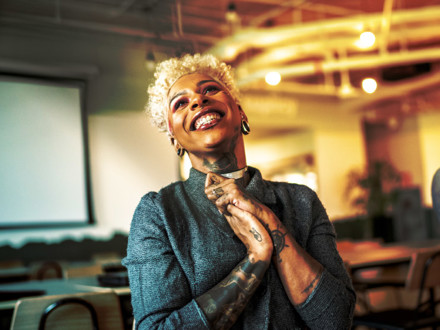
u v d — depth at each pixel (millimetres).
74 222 7191
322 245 853
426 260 2543
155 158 8031
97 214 7465
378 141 13227
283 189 885
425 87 10008
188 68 925
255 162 13203
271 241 753
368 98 10344
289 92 10477
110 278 2344
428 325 2449
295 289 761
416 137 12258
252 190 835
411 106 11023
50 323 1815
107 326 1859
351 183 10969
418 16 5945
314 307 757
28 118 7012
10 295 2068
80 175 7277
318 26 5996
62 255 7078
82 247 7238
